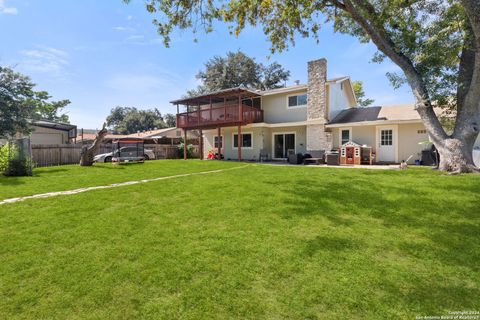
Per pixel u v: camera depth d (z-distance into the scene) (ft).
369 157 43.16
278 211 14.93
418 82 27.63
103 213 15.23
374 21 28.89
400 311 6.66
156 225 13.10
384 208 15.14
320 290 7.56
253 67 109.09
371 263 9.05
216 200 17.60
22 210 15.92
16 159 32.35
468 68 25.82
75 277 8.48
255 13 27.55
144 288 7.88
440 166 26.32
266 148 58.65
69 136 82.64
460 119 25.30
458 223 12.55
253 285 7.91
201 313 6.74
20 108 53.42
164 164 45.70
